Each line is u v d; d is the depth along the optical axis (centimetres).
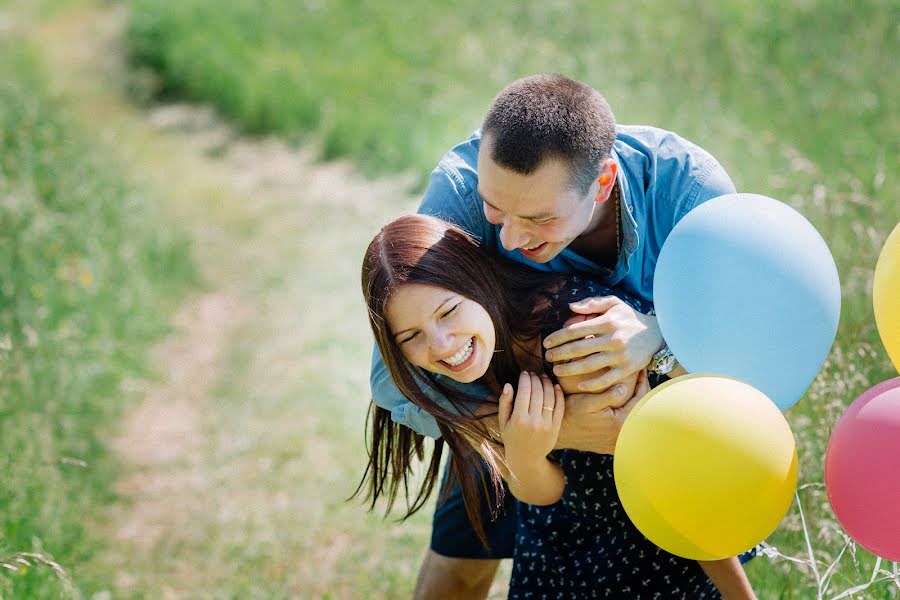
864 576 290
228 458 505
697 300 217
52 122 855
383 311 241
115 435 529
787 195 489
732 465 200
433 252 240
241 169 953
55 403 504
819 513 308
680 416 204
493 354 254
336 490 465
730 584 258
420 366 249
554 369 243
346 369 575
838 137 576
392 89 979
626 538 264
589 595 268
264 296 697
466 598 321
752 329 214
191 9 1276
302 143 973
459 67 966
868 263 386
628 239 263
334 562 415
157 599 400
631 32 872
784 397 223
